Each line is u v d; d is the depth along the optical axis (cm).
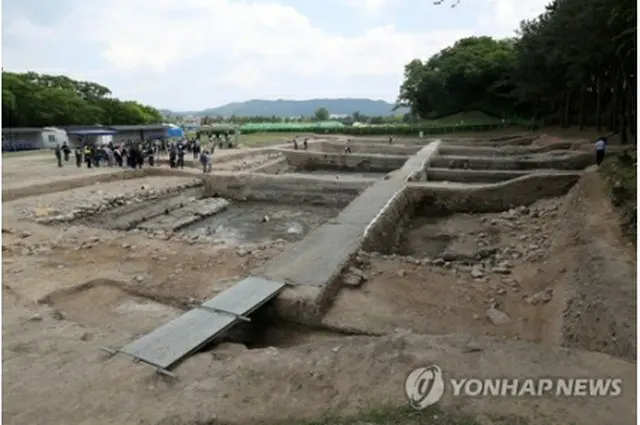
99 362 697
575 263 1118
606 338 741
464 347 681
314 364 652
